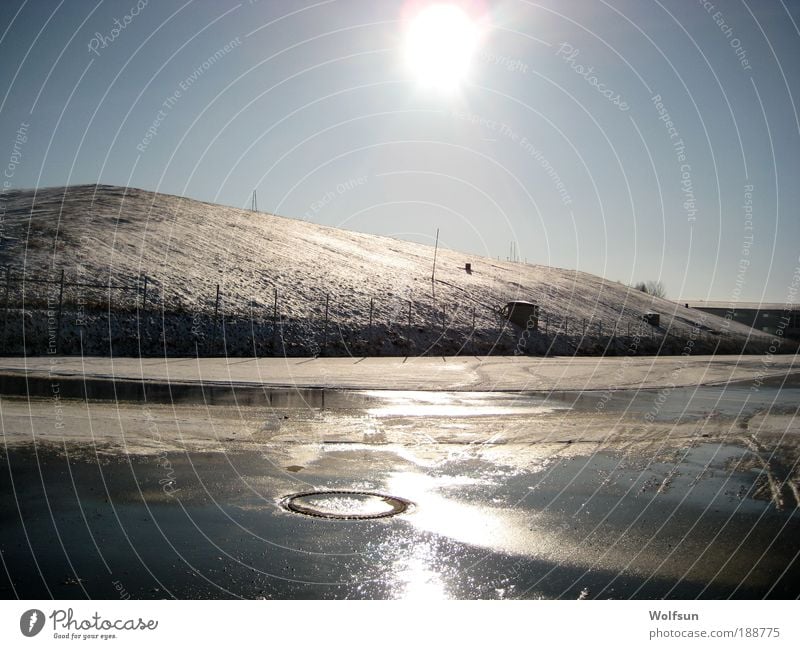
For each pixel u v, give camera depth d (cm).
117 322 3294
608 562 669
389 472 982
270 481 903
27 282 3381
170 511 759
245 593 570
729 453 1239
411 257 7519
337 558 647
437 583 607
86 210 5272
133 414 1342
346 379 2334
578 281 8731
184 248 4862
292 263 5388
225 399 1655
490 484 941
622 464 1112
